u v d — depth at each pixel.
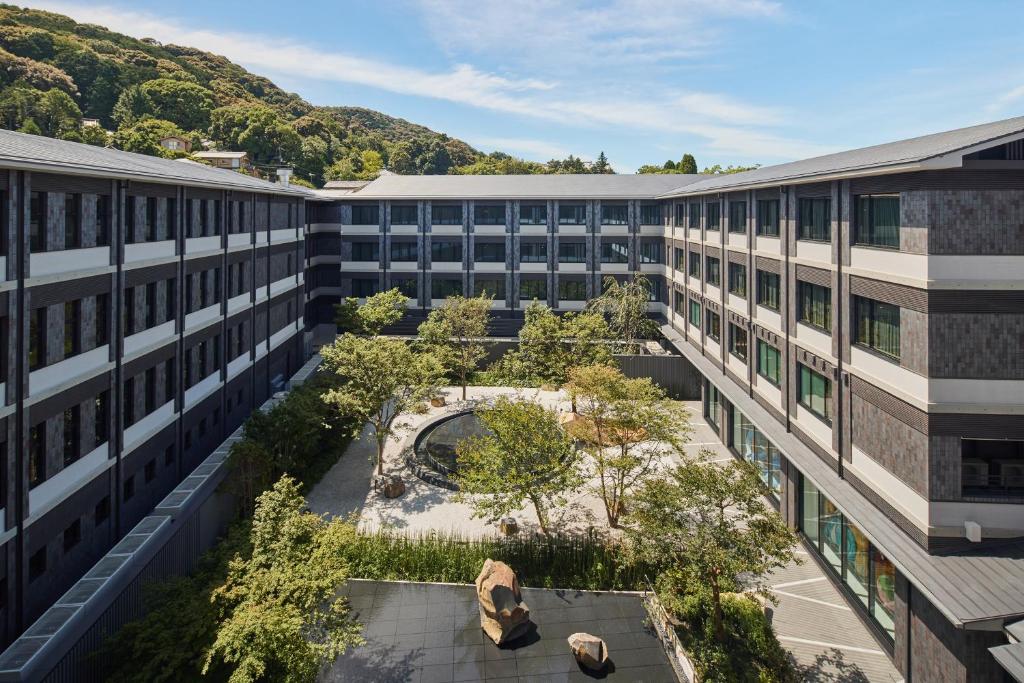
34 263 13.69
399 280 43.72
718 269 27.61
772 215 21.12
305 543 13.27
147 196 18.62
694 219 32.59
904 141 19.50
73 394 14.97
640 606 15.52
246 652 10.05
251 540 13.63
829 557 16.89
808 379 18.27
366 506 20.83
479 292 43.41
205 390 22.94
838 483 15.55
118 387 16.94
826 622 14.94
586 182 46.34
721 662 12.98
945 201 12.15
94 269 15.77
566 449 18.33
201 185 20.84
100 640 11.88
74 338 15.38
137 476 18.42
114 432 16.77
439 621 14.90
